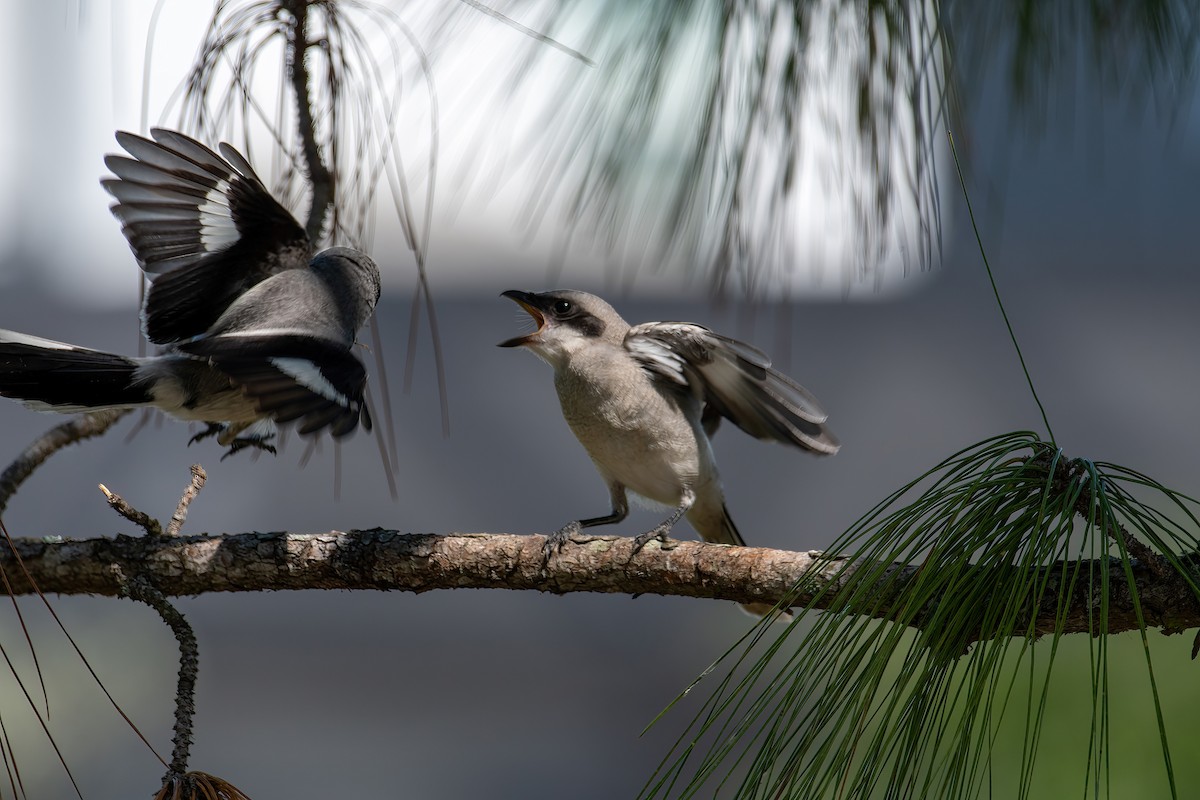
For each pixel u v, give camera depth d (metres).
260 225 6.30
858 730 3.50
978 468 4.03
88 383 5.93
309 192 6.33
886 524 3.97
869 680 3.57
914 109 4.65
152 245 6.25
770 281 4.87
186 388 6.02
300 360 5.29
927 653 3.74
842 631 3.77
